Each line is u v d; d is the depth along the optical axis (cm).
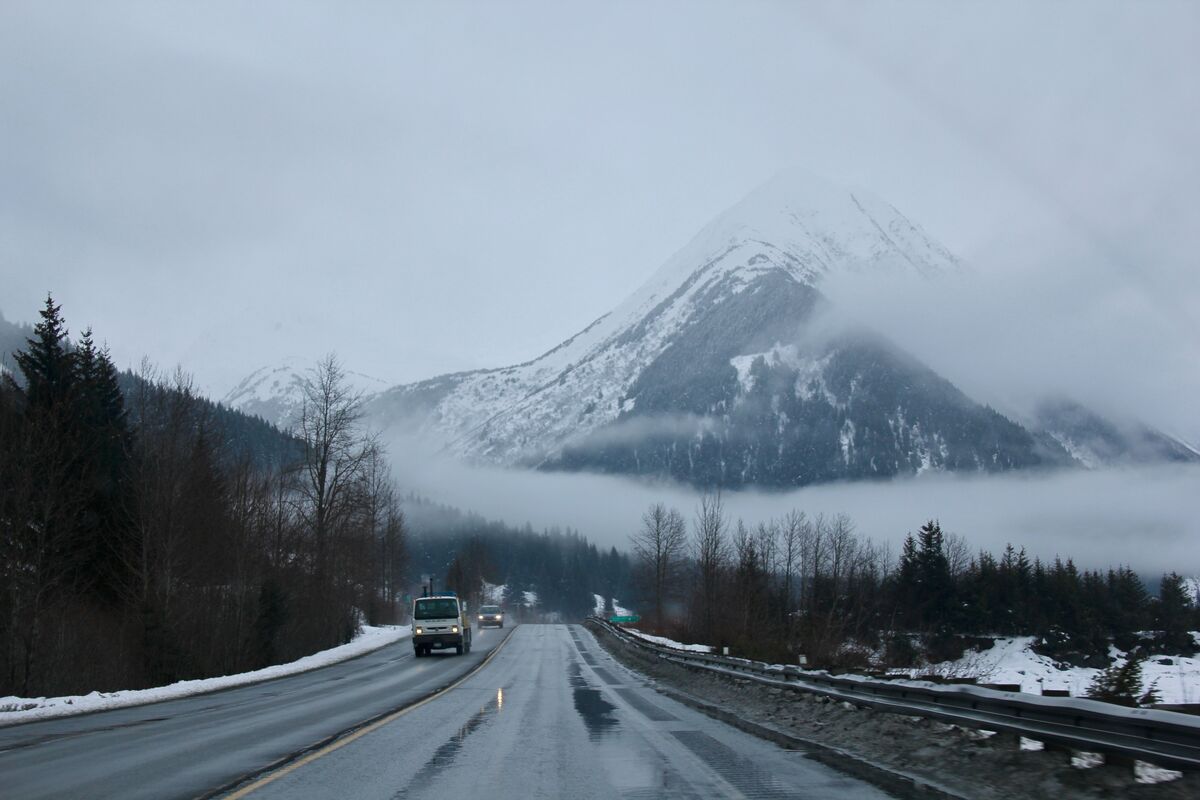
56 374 3869
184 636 3347
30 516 2745
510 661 3969
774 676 2130
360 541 6059
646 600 8081
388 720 1786
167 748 1401
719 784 1086
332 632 5072
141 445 3641
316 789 1048
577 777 1134
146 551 3266
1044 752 1015
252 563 3991
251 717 1880
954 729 1237
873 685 1515
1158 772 851
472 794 1023
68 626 2878
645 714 1905
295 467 5066
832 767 1212
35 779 1125
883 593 7000
